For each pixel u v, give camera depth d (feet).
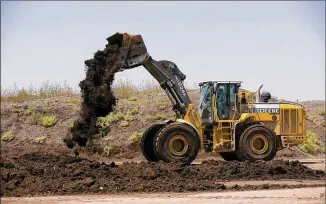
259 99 76.64
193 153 68.85
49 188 50.75
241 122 72.90
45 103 103.35
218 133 72.90
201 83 75.25
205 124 73.41
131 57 71.00
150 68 72.28
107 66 68.90
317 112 121.08
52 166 57.77
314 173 63.72
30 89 111.55
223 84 73.92
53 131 96.12
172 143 68.49
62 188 50.72
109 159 88.94
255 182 57.41
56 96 110.93
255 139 71.87
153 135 72.59
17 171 55.26
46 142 93.81
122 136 92.58
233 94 74.13
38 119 98.37
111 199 46.32
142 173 56.29
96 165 59.41
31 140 94.48
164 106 100.22
